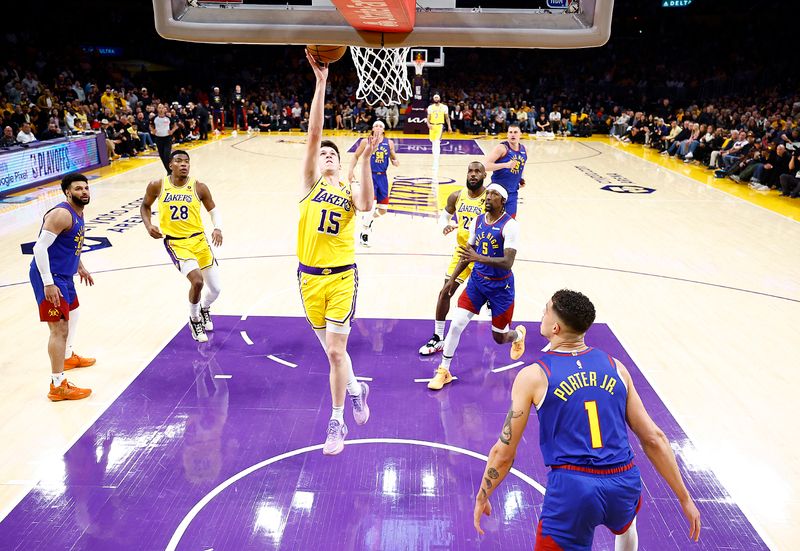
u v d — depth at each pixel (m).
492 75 31.47
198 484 4.22
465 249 5.15
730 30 30.73
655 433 2.95
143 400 5.27
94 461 4.45
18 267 8.41
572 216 11.82
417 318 6.98
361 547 3.68
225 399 5.30
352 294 4.25
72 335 5.68
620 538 3.15
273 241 9.83
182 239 6.11
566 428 2.88
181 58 29.80
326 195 4.08
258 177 15.30
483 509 3.09
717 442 4.76
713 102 25.91
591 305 3.01
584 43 2.31
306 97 28.06
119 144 17.97
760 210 12.44
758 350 6.32
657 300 7.61
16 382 5.53
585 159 19.62
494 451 2.96
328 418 5.05
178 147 20.53
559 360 2.98
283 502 4.06
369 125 25.78
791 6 28.72
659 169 17.73
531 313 7.15
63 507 3.98
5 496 4.07
